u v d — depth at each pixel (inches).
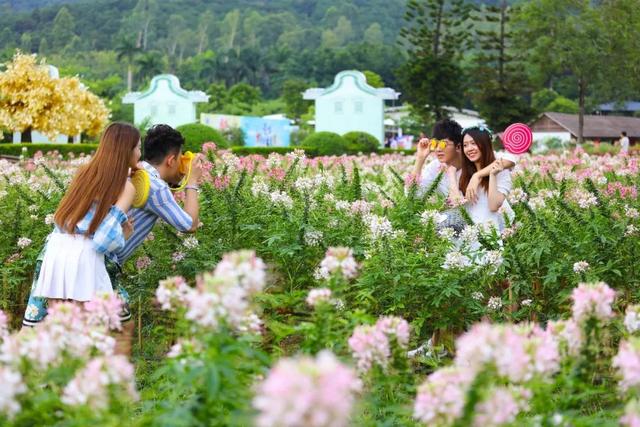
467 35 1664.6
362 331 113.3
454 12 1651.1
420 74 1637.6
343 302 173.9
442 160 225.1
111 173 171.9
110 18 6043.3
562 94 3289.9
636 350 98.4
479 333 98.7
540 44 1635.1
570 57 1640.0
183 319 106.9
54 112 824.9
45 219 241.6
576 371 110.5
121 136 174.4
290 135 1652.3
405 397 131.2
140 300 203.9
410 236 215.5
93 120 856.3
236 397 102.8
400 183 270.2
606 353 144.6
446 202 219.9
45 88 812.6
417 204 227.5
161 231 217.0
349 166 410.6
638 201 259.8
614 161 437.4
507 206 224.5
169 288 108.3
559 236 212.1
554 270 201.3
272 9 6732.3
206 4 6594.5
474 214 217.5
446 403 94.2
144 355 194.2
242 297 103.3
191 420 96.9
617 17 1633.9
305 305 186.7
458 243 212.2
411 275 189.6
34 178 303.1
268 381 75.9
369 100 1672.0
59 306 110.3
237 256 103.7
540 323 203.2
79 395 95.6
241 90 3484.3
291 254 207.8
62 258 170.1
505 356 96.0
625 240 209.0
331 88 1683.1
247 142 1542.8
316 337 120.4
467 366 102.3
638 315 115.8
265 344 167.0
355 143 1371.8
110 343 109.6
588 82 1763.0
